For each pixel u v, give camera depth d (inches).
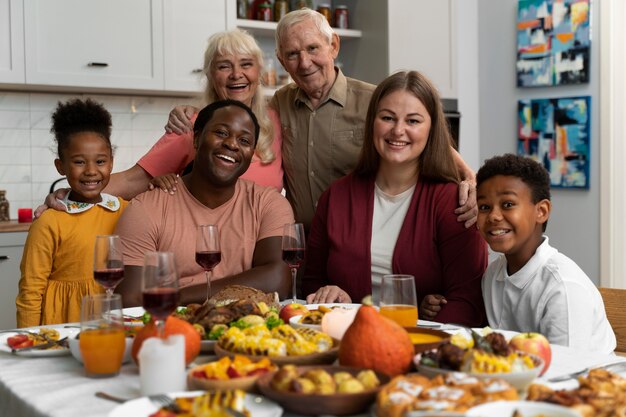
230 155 88.7
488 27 199.0
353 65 191.5
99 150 98.1
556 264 75.6
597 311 73.7
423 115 88.3
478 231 87.3
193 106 114.9
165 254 53.8
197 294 85.3
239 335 56.2
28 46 148.6
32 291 94.3
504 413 40.1
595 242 176.4
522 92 190.9
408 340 52.1
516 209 76.4
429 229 89.0
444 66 191.5
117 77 157.5
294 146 115.0
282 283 89.9
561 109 180.1
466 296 85.8
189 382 50.1
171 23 162.2
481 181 79.8
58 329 70.1
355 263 91.0
